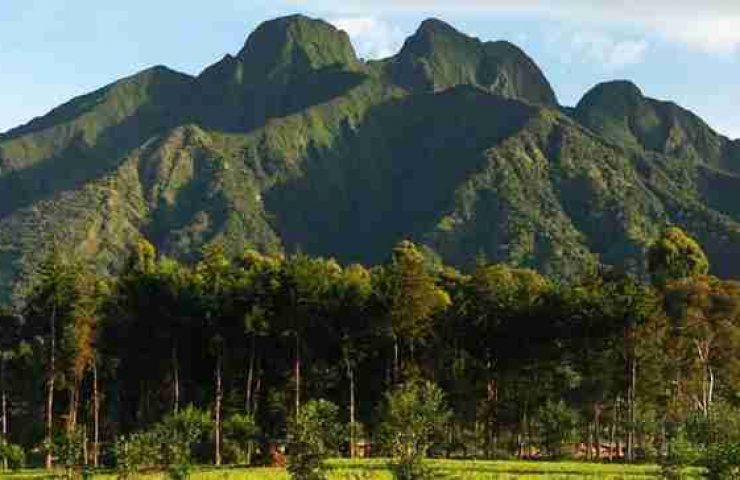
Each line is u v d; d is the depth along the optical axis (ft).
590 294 360.89
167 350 375.25
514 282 395.14
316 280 351.67
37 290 354.95
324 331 359.87
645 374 366.63
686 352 371.56
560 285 388.78
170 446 226.38
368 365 378.73
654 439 362.33
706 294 370.53
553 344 370.32
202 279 362.74
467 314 369.30
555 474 247.70
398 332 358.84
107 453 351.46
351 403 353.51
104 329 361.71
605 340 361.30
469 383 375.66
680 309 370.12
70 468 249.55
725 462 157.48
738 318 369.30
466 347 375.66
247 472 260.62
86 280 357.82
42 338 367.04
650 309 351.05
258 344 367.04
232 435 335.88
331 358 368.89
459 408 374.84
